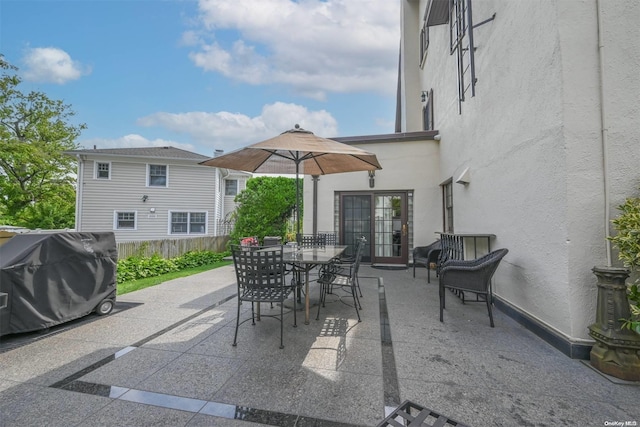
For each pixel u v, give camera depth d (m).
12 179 15.84
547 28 2.77
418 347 2.71
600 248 2.48
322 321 3.42
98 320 3.46
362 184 7.58
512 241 3.52
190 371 2.28
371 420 1.73
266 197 11.98
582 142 2.52
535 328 2.98
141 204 13.59
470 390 2.02
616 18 2.49
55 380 2.15
